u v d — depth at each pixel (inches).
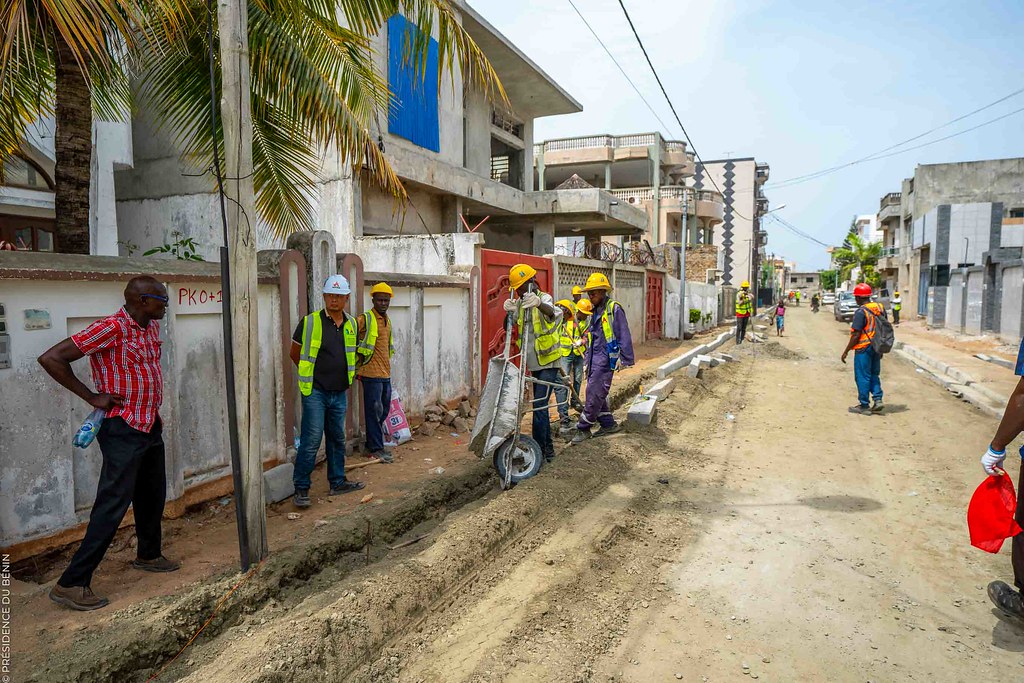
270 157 280.8
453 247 378.9
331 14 247.4
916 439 323.3
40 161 384.8
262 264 229.5
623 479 251.0
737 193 1989.4
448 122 579.8
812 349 840.9
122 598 140.9
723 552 186.9
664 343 820.6
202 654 127.7
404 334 306.3
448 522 195.0
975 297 901.2
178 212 479.8
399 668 126.4
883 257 1859.0
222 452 208.4
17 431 147.3
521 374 234.5
